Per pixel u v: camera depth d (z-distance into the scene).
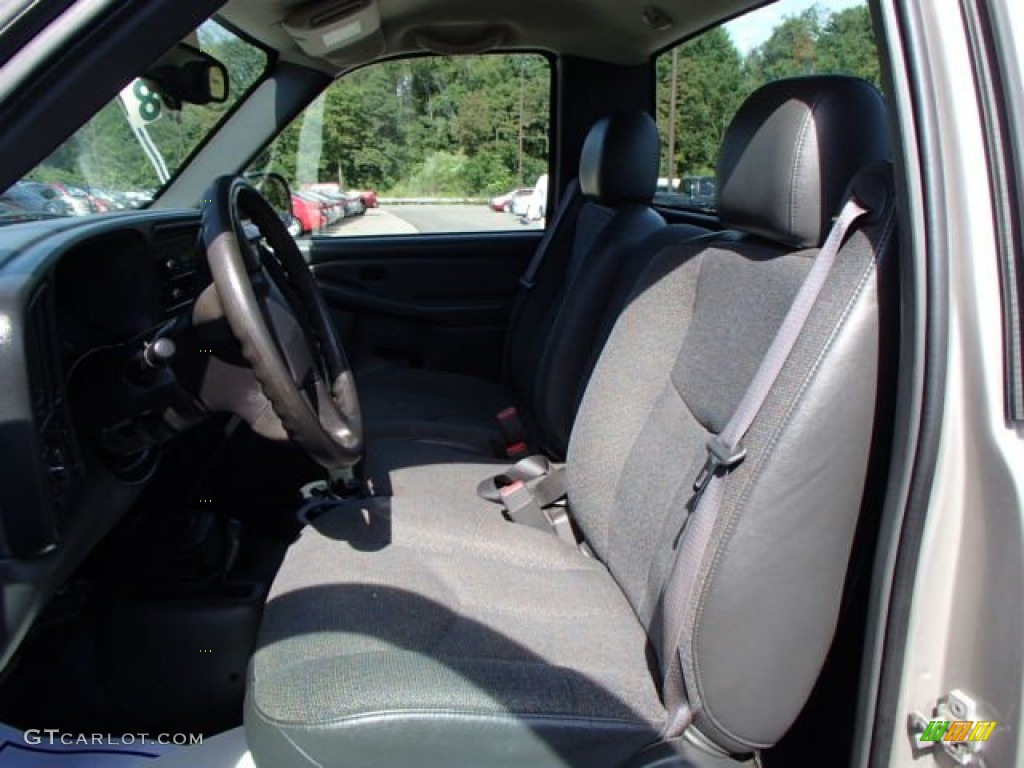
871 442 1.06
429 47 2.82
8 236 1.41
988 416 0.91
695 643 1.12
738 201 1.35
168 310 1.72
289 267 1.67
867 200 1.06
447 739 1.14
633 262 2.06
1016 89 0.89
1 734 1.45
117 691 1.66
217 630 1.64
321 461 1.32
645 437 1.57
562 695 1.20
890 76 0.92
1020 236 0.89
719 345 1.42
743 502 1.08
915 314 0.93
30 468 1.13
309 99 2.69
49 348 1.23
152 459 1.60
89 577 1.69
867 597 1.12
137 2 0.84
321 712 1.14
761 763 1.28
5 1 0.82
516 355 2.94
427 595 1.44
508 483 2.03
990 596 0.93
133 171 2.29
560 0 2.56
